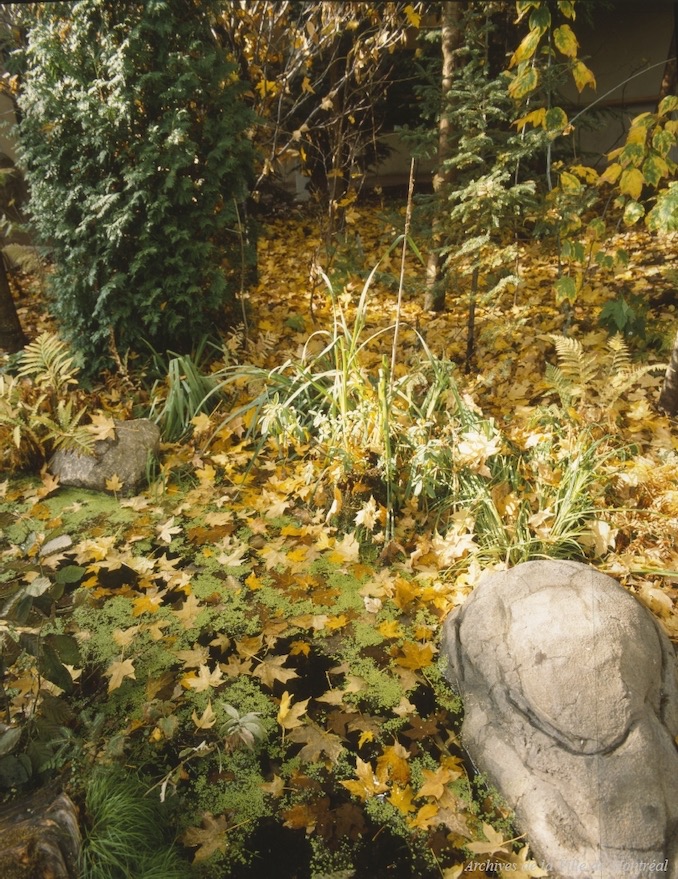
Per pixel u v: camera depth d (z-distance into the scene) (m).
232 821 2.26
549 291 6.08
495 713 2.44
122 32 4.51
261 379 4.61
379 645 2.98
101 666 2.88
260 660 2.89
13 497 4.07
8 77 5.84
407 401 4.05
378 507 3.65
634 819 2.02
